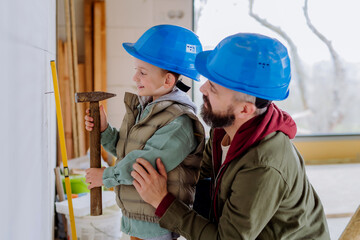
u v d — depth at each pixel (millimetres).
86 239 2211
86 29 3600
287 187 1188
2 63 606
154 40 1482
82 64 3631
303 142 4855
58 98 1548
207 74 1264
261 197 1151
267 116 1234
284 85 1256
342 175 4410
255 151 1187
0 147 585
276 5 7727
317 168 4688
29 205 949
